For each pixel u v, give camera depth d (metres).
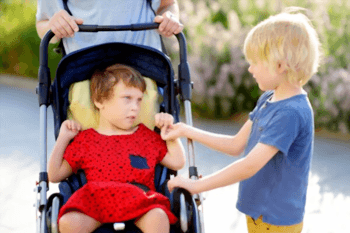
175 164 2.94
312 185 4.84
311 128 2.52
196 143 6.00
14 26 9.24
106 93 2.84
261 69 2.48
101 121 2.97
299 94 2.49
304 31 2.43
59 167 2.83
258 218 2.63
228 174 2.41
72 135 2.89
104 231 2.51
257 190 2.59
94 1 3.16
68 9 3.21
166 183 2.87
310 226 4.10
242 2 7.28
